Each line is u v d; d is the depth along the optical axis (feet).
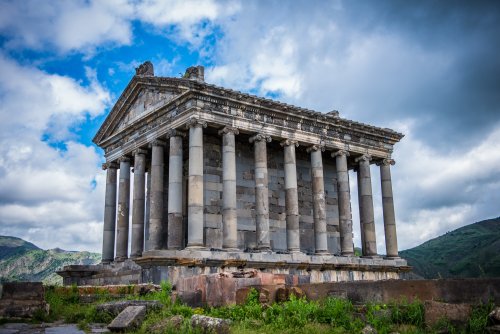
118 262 120.67
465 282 43.83
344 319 46.60
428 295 45.96
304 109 120.06
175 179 105.91
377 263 125.29
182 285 69.77
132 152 123.44
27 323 56.95
